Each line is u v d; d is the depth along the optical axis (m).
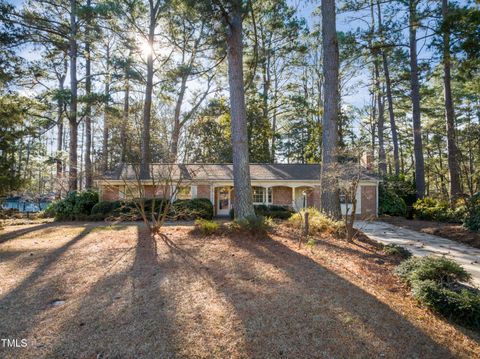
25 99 14.22
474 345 2.94
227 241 7.01
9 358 2.54
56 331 2.98
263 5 15.41
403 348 2.79
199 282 4.36
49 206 15.57
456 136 11.75
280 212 14.08
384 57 17.95
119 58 16.19
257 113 22.83
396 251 6.30
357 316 3.34
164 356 2.60
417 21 13.91
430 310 3.61
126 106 18.88
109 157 17.31
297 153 29.81
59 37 17.72
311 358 2.61
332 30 9.38
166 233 8.12
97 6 14.96
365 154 8.03
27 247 6.68
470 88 14.49
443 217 12.27
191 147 11.89
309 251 6.24
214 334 2.95
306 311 3.43
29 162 25.14
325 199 9.38
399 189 15.19
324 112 9.45
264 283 4.32
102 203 13.55
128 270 4.92
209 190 16.22
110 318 3.25
